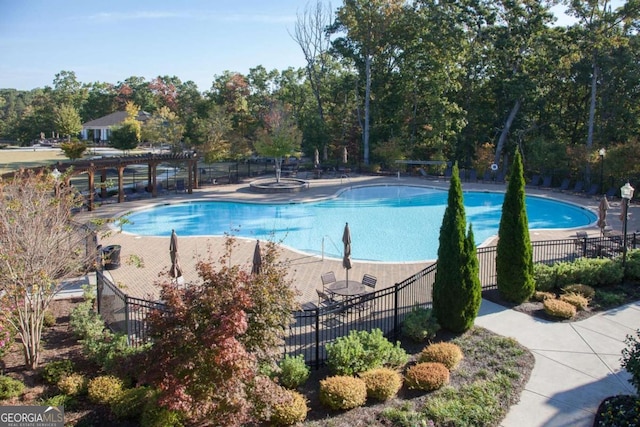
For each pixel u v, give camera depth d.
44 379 9.56
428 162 44.31
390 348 10.26
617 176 33.38
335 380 8.90
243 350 6.71
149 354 7.20
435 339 11.47
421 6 47.41
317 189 37.53
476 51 46.09
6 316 9.28
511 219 13.35
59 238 10.48
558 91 45.16
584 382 9.56
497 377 9.61
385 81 50.69
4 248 9.58
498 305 13.55
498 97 46.09
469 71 48.50
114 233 22.67
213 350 6.71
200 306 7.25
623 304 13.68
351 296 13.04
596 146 36.88
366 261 18.48
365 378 9.16
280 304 7.75
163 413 7.76
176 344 6.98
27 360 9.95
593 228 23.70
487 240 21.72
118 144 53.28
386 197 35.09
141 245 20.94
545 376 9.79
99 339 10.48
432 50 45.94
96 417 8.32
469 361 10.38
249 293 7.40
